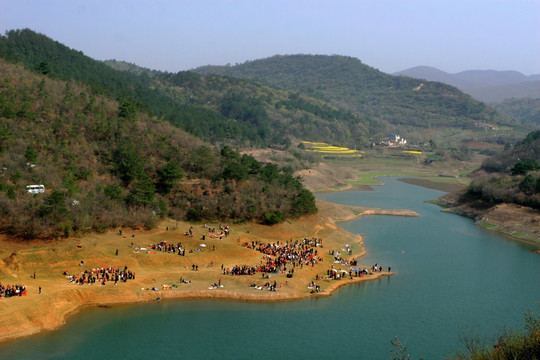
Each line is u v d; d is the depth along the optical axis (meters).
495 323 94.75
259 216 159.38
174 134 197.25
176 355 79.19
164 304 98.62
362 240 159.38
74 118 169.50
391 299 107.00
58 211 115.94
